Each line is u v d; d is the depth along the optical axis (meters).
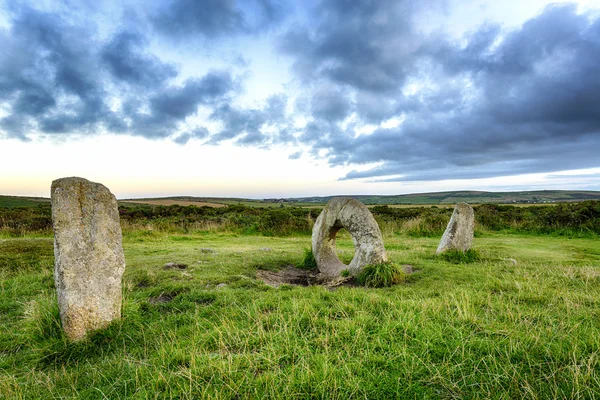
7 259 9.22
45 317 4.91
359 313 4.74
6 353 4.55
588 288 6.54
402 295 6.14
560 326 4.36
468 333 4.10
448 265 9.12
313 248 9.68
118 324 4.97
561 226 17.59
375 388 3.15
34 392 3.52
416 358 3.55
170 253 10.86
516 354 3.59
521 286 6.45
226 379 3.28
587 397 2.96
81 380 3.75
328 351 3.74
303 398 3.04
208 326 4.82
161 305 5.92
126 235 15.78
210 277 7.53
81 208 4.87
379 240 8.08
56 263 4.89
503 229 19.14
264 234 17.94
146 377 3.47
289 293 6.25
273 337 4.06
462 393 3.10
